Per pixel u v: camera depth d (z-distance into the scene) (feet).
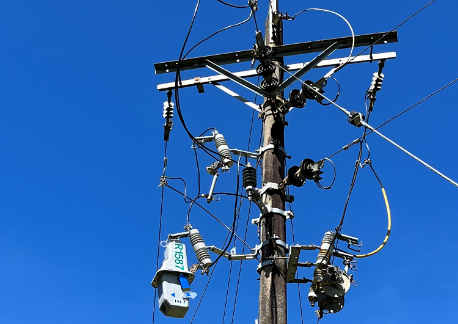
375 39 29.71
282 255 26.48
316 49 30.14
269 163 28.78
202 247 29.96
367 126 22.33
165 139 33.50
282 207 27.73
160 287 29.63
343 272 28.32
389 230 28.22
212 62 30.73
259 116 30.78
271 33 32.32
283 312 25.22
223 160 31.12
